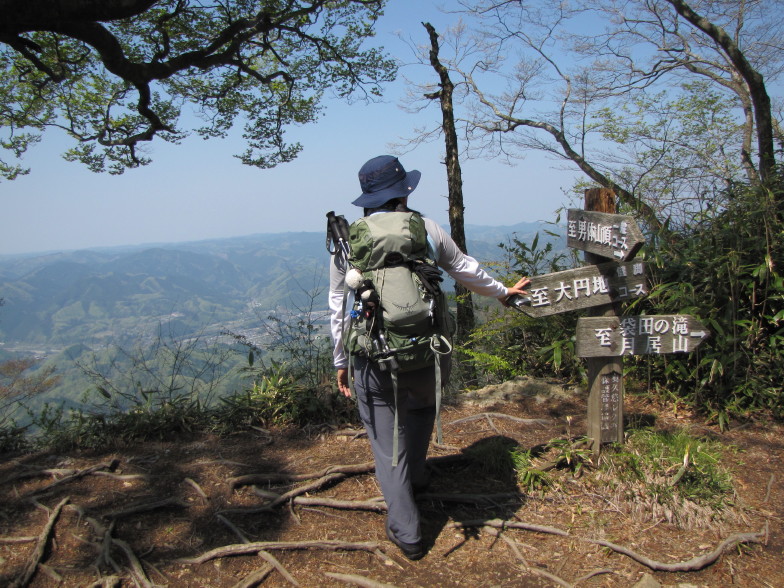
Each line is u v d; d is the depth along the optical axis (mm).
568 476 2688
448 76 8891
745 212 3674
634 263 2570
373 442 2178
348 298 2131
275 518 2436
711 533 2289
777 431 3260
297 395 3547
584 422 3445
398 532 2135
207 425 3432
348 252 2088
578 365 4145
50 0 4332
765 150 7195
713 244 3746
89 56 8797
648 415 3525
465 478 2783
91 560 2094
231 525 2332
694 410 3568
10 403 3555
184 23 8898
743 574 2066
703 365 3508
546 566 2123
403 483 2141
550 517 2430
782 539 2270
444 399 3895
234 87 9953
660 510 2396
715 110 9625
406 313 1897
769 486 2672
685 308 3551
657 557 2139
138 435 3262
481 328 4719
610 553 2188
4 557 2102
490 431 3352
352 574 2059
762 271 3371
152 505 2459
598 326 2604
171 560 2107
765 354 3508
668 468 2547
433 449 3082
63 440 3146
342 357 2266
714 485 2525
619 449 2723
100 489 2641
